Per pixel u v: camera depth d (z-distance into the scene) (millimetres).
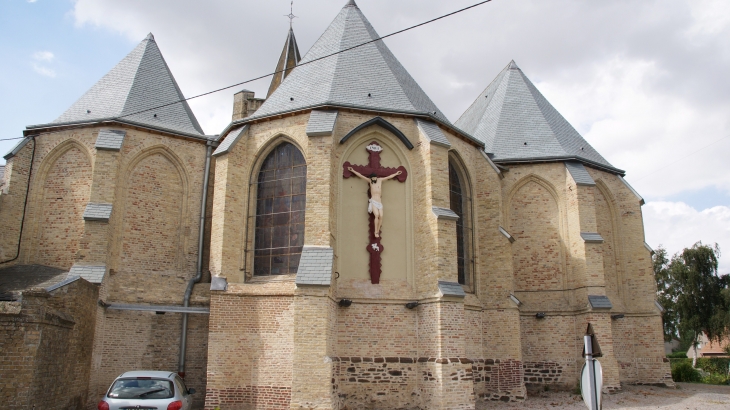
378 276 23828
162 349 25562
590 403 11383
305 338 20578
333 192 23312
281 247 24438
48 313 17062
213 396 22156
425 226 23844
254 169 25656
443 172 24406
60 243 26188
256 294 22938
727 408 23203
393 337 23203
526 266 30500
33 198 26750
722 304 54531
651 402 25016
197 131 29938
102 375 24109
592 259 28734
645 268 32094
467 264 27266
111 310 24906
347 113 24859
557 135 32406
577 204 29594
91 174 26734
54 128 27312
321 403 20094
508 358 25969
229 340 22656
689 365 39250
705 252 55844
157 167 27984
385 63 27797
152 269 26734
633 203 33031
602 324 27828
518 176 31375
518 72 36062
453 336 22391
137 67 30469
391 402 22484
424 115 25391
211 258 24125
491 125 33969
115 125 27016
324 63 27516
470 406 21891
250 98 38219
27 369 16047
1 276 24672
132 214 26766
